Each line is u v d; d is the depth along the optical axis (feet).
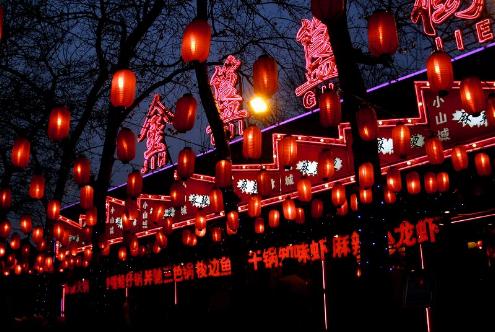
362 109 25.68
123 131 31.91
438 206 33.37
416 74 38.78
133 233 57.00
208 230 52.54
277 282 26.84
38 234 56.70
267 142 49.39
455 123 35.65
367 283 25.26
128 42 38.40
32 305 61.52
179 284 56.80
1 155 53.31
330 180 42.37
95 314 38.55
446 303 33.19
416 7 36.63
